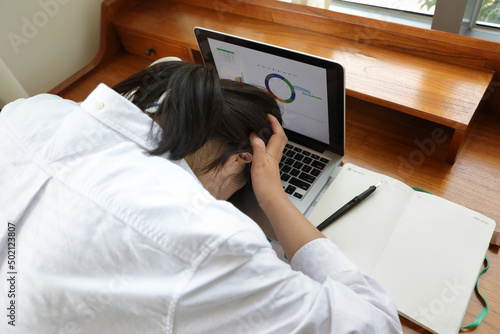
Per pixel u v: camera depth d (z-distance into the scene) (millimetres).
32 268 417
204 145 561
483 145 868
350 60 968
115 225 416
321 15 1026
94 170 449
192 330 428
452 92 836
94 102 495
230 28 1137
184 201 436
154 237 409
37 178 458
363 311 486
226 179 657
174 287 402
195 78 521
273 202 639
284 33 1087
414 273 647
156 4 1280
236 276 425
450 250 663
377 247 688
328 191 784
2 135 511
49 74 1269
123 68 1241
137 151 497
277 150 672
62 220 429
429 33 893
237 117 593
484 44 834
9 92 1251
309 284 478
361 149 917
